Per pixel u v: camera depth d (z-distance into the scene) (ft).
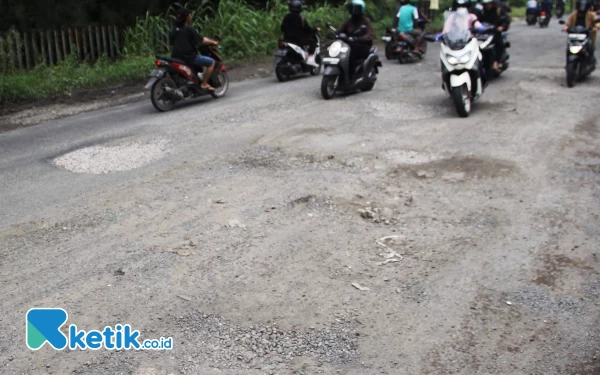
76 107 36.88
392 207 20.39
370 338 13.47
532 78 41.14
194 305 14.73
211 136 29.14
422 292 15.26
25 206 20.86
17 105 37.93
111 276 16.05
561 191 21.54
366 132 29.22
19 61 47.32
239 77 46.78
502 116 31.53
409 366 12.57
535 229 18.66
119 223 19.34
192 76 35.81
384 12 78.64
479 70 32.01
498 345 13.23
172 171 24.23
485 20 40.32
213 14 61.82
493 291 15.29
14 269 16.49
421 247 17.58
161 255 17.17
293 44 43.70
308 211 20.10
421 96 36.81
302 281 15.75
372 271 16.26
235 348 13.16
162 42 55.47
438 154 25.66
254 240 18.03
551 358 12.79
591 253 17.13
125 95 40.47
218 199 21.18
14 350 13.14
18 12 48.75
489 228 18.76
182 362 12.73
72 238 18.33
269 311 14.47
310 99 36.99
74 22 51.96
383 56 55.88
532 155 25.31
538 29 84.53
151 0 57.31
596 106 33.14
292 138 28.45
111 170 24.56
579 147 26.32
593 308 14.53
